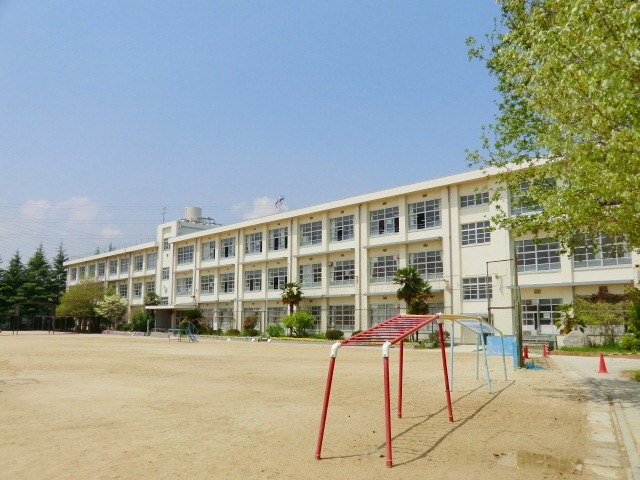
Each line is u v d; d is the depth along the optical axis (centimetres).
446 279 3878
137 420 960
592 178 848
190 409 1076
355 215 4644
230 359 2434
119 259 7969
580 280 3238
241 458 701
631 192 767
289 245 5225
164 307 6388
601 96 716
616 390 1322
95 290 7356
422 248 4138
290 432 858
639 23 647
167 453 727
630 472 638
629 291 1953
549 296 3369
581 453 727
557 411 1050
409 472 637
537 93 953
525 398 1220
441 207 4019
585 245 1288
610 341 2805
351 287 4628
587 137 841
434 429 884
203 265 6375
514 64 1238
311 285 4972
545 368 1908
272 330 4828
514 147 1377
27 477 624
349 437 823
